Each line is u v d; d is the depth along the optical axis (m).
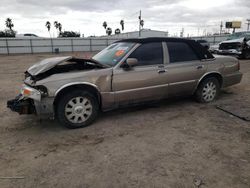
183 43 4.65
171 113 4.46
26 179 2.41
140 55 4.10
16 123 4.03
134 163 2.69
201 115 4.32
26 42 33.16
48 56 26.41
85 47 37.22
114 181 2.36
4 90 6.74
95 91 3.83
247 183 2.31
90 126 3.86
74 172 2.52
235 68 5.34
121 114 4.43
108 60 4.18
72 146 3.15
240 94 5.87
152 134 3.50
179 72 4.46
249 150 2.97
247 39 14.91
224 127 3.73
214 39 34.28
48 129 3.76
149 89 4.20
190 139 3.31
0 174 2.50
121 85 3.91
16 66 14.57
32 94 3.36
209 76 4.96
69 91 3.61
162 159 2.77
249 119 4.00
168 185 2.28
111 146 3.13
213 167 2.59
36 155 2.91
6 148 3.11
